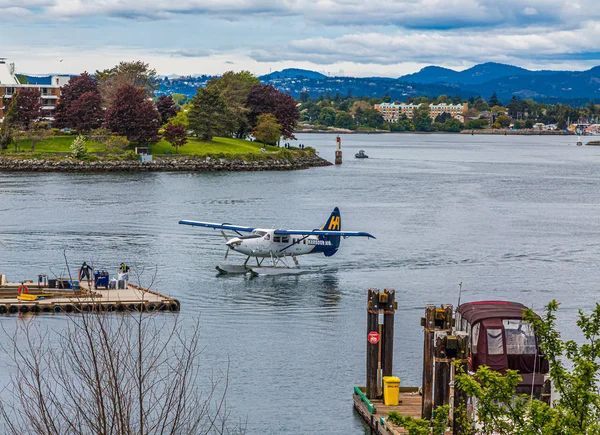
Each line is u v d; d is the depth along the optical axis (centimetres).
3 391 7506
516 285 13212
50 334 9744
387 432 7050
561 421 4647
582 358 4969
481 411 4975
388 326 7725
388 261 15025
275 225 19338
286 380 8562
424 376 7012
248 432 7231
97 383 4234
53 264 14225
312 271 14062
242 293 12375
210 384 8281
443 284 13212
